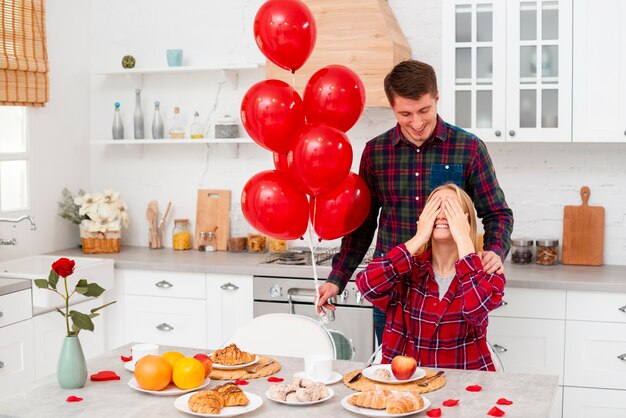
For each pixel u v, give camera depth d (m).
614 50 3.60
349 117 2.55
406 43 4.09
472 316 2.25
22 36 4.16
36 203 4.39
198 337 4.07
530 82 3.71
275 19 2.56
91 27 4.78
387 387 2.05
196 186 4.65
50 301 3.64
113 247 4.45
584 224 3.97
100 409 1.91
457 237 2.28
